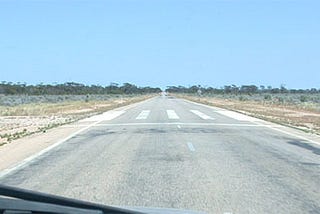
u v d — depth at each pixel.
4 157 16.05
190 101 93.38
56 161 14.78
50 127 29.47
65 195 9.81
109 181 11.41
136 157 15.54
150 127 28.11
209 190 10.39
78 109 56.94
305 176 12.20
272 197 9.75
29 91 150.00
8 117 42.84
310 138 22.36
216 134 23.64
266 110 55.31
